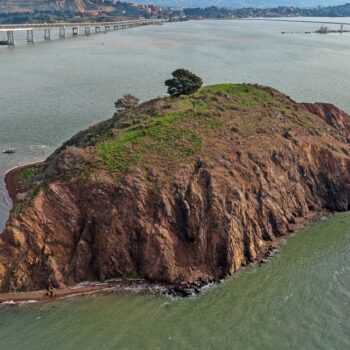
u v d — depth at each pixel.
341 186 76.75
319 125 86.94
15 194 82.06
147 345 48.38
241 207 63.50
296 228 69.50
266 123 80.81
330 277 58.50
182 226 61.47
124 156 66.94
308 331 49.69
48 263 57.38
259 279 58.28
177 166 65.94
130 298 55.28
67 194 61.94
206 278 58.09
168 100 88.12
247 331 49.97
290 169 74.31
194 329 50.47
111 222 59.75
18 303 54.44
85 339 49.34
